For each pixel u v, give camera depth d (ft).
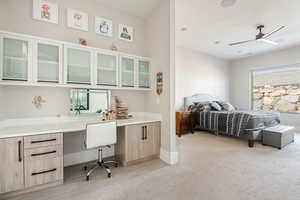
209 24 11.44
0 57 5.96
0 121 6.42
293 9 9.42
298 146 11.46
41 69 6.86
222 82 21.21
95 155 9.08
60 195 5.71
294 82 16.87
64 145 8.15
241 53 19.02
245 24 11.45
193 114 16.03
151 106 10.16
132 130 8.25
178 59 16.72
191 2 8.74
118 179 6.84
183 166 8.14
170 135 8.52
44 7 7.55
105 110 9.25
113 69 8.82
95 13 9.02
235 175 7.17
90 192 5.89
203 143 12.32
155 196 5.65
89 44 8.79
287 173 7.35
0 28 6.64
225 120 13.32
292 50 16.63
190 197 5.59
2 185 5.33
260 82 19.67
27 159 5.71
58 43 7.09
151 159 9.06
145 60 9.96
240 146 11.56
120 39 9.89
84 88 8.64
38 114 7.46
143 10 9.90
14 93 6.91
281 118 17.74
